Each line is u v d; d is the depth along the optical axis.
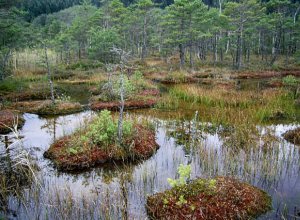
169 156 10.54
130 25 49.88
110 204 7.16
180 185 7.28
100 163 9.92
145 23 46.97
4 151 11.23
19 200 7.55
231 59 50.94
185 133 13.20
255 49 58.50
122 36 49.28
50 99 22.12
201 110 17.56
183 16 38.56
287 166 9.17
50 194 7.71
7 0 22.44
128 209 7.04
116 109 18.25
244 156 9.90
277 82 26.70
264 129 13.37
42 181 8.61
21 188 8.23
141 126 13.09
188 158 10.23
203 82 28.67
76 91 25.91
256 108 17.33
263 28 49.41
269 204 7.03
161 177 8.76
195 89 22.05
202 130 13.58
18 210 7.13
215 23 44.25
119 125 10.51
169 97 20.62
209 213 6.45
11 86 24.97
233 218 6.43
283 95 20.02
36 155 10.76
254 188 7.54
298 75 34.28
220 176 8.04
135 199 7.51
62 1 111.75
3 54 29.25
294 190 7.81
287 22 44.47
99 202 7.35
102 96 20.30
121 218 6.58
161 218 6.48
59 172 9.43
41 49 44.31
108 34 36.47
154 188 8.02
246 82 29.25
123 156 10.17
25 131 13.93
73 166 9.59
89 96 23.31
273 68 39.28
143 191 7.88
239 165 9.34
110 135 10.78
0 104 19.00
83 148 10.22
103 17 52.09
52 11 108.06
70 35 49.22
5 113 16.42
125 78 19.70
